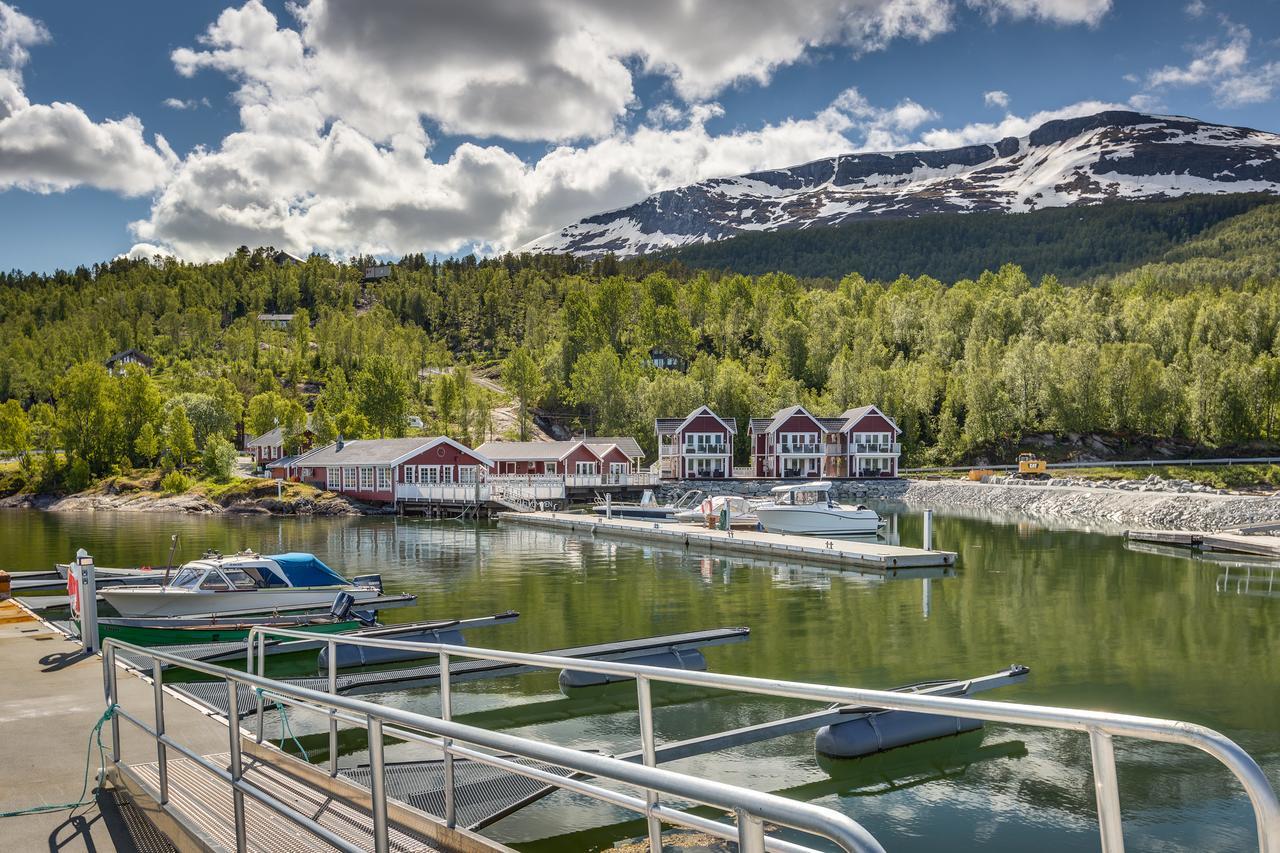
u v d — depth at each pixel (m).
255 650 18.05
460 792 9.86
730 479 84.88
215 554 22.16
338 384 121.25
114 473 82.31
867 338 139.25
